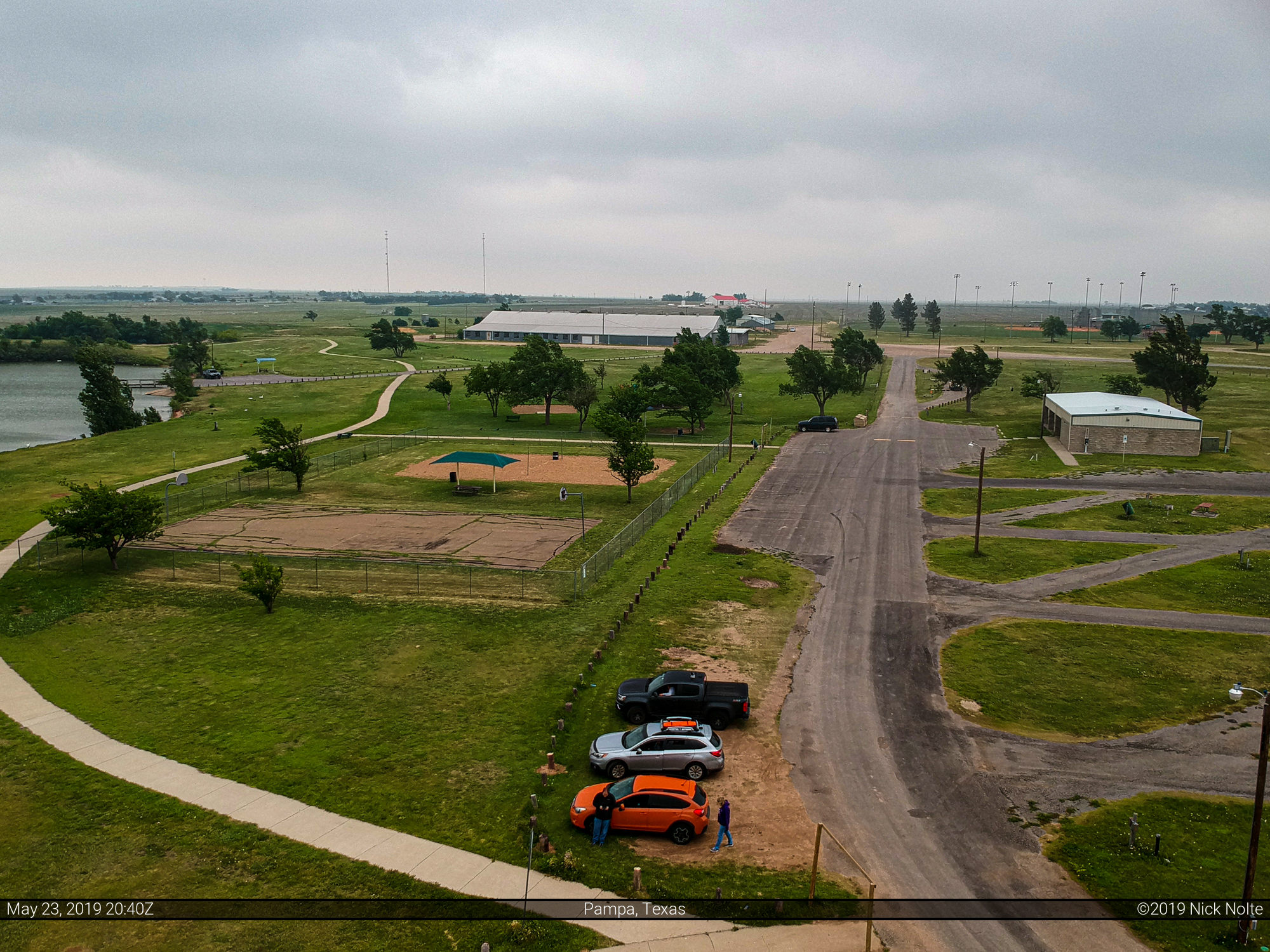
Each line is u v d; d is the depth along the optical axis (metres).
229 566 50.78
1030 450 85.56
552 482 74.94
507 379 107.81
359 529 59.28
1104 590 46.31
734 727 31.58
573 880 22.92
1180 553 52.50
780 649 38.59
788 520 61.28
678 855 24.19
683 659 37.31
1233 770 28.59
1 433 113.38
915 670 36.44
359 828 25.23
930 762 29.12
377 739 30.53
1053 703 33.50
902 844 24.59
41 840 24.64
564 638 39.53
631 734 29.19
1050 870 23.39
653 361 175.00
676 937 20.67
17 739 30.58
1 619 42.66
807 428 100.56
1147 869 23.39
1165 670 36.31
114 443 93.69
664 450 89.94
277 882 22.72
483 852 24.12
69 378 177.62
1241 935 20.52
